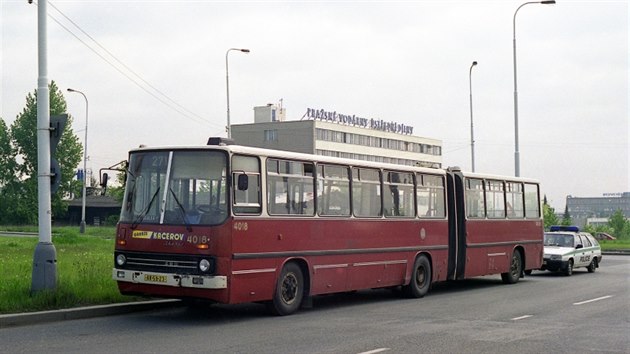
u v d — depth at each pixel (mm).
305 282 15680
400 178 19062
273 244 14656
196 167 13977
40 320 13164
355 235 17141
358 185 17438
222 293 13445
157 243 13766
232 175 13852
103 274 17375
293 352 10594
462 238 21672
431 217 20281
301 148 107688
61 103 82688
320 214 16078
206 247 13438
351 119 114500
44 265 14336
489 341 11859
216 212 13672
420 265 19719
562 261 28500
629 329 13367
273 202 14789
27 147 90625
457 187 21766
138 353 10352
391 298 19266
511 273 24344
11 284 15445
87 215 100688
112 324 13250
